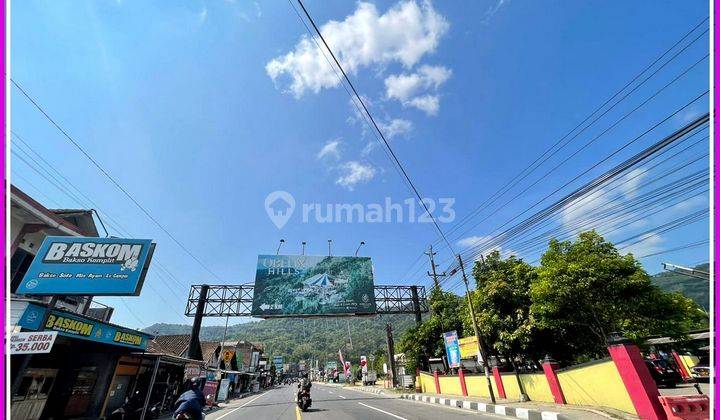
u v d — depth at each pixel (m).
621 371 8.29
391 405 17.42
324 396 27.70
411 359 28.64
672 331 14.80
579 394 10.57
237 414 16.92
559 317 14.92
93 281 11.06
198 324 25.67
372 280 28.06
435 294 26.91
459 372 19.47
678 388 14.73
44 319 10.10
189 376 22.19
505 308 16.67
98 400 14.05
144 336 15.06
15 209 12.34
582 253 15.27
